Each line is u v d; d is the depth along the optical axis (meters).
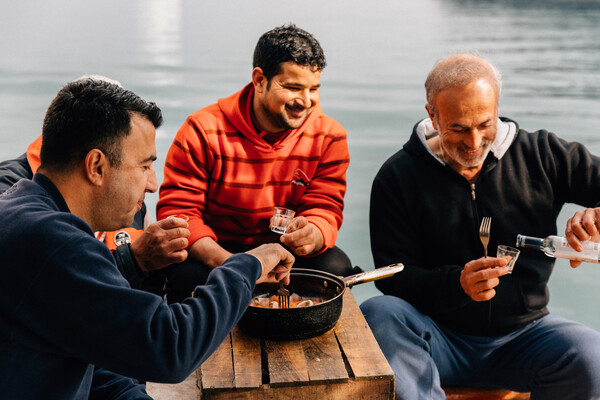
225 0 33.91
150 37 19.22
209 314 1.43
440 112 2.23
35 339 1.32
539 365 2.23
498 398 2.40
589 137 8.24
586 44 18.77
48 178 1.43
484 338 2.33
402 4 34.72
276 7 30.78
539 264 2.34
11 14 24.67
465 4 35.44
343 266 2.57
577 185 2.36
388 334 2.19
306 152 2.59
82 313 1.30
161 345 1.34
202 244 2.42
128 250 1.91
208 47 17.14
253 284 1.56
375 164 7.16
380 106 10.16
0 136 7.71
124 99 1.46
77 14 25.75
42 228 1.31
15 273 1.29
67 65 13.38
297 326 1.84
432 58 15.72
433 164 2.39
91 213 1.47
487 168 2.36
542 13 29.98
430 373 2.16
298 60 2.30
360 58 15.63
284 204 2.64
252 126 2.49
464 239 2.38
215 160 2.52
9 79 11.53
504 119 2.51
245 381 1.68
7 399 1.31
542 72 13.66
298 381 1.68
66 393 1.39
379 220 2.45
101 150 1.42
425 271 2.31
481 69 2.20
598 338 2.15
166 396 1.90
